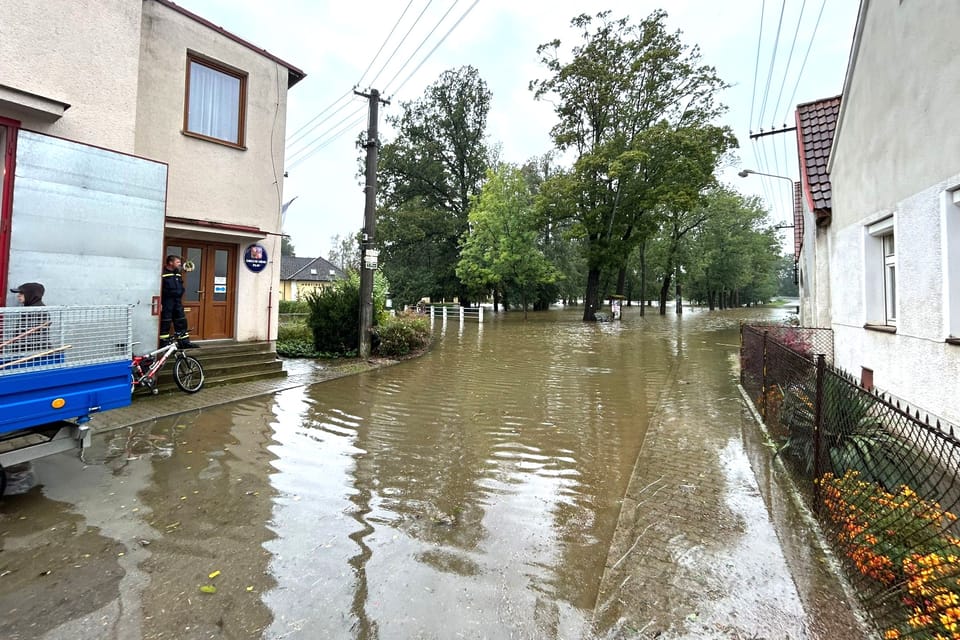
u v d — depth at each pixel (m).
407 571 3.00
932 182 4.71
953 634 2.07
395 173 38.59
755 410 6.94
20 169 5.21
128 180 6.17
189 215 9.15
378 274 15.87
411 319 16.20
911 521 2.67
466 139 39.00
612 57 27.20
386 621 2.54
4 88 5.91
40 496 4.07
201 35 9.27
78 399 4.18
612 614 2.56
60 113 6.45
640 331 21.67
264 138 10.41
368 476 4.61
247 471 4.69
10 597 2.73
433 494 4.20
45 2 6.62
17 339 3.83
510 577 2.95
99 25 7.15
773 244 51.56
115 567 3.04
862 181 6.48
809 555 3.08
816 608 2.55
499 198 30.92
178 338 7.77
